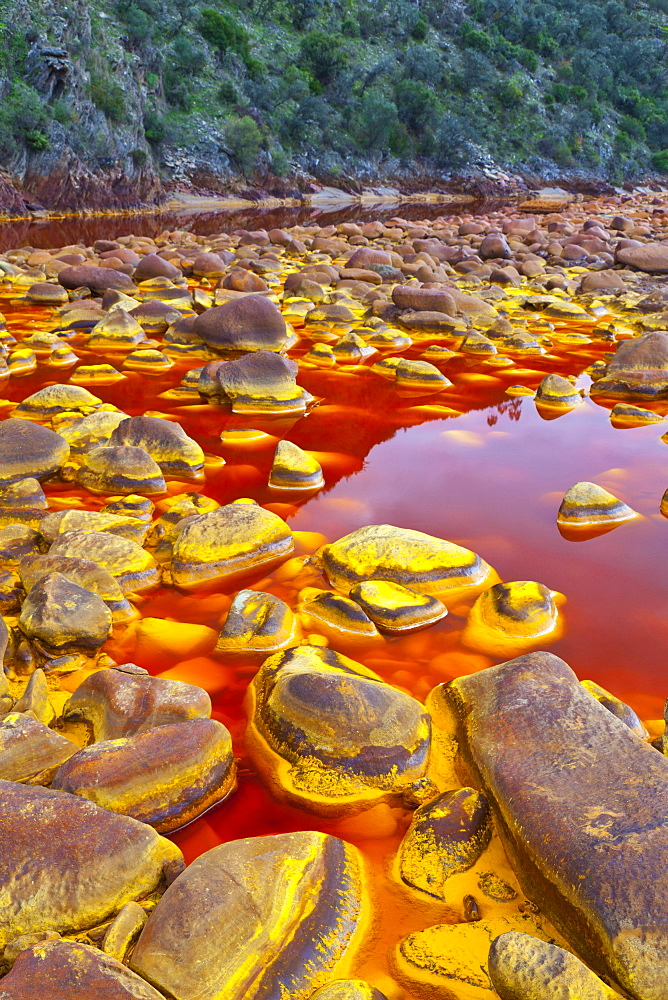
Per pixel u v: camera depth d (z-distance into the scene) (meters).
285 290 9.40
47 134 33.38
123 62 40.31
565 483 4.01
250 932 1.44
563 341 7.64
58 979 1.28
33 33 35.03
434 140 60.03
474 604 2.82
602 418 5.20
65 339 7.32
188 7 51.88
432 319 7.63
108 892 1.54
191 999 1.34
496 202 49.09
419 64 66.44
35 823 1.59
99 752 1.79
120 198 36.34
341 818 1.84
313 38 58.81
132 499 3.56
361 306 8.79
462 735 2.00
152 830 1.65
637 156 71.94
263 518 3.15
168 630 2.63
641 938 1.38
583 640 2.60
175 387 5.73
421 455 4.41
